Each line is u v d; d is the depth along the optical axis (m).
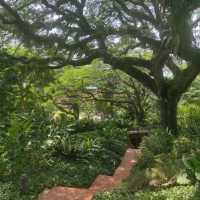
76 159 9.76
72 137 11.00
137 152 10.64
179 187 6.43
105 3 12.09
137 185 7.03
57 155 9.90
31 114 12.30
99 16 12.23
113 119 16.89
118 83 18.66
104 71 18.27
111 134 12.49
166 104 13.33
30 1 11.80
